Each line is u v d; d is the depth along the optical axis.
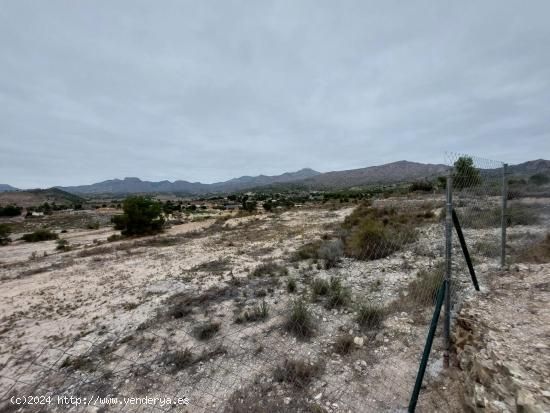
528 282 4.70
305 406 3.13
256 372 3.85
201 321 5.55
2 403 3.70
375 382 3.39
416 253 8.71
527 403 2.04
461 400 2.74
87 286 9.40
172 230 26.88
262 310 5.66
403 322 4.64
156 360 4.36
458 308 4.31
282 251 12.20
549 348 2.75
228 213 43.56
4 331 6.11
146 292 8.04
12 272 12.95
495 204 6.13
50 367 4.49
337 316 5.20
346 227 15.38
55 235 27.44
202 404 3.37
